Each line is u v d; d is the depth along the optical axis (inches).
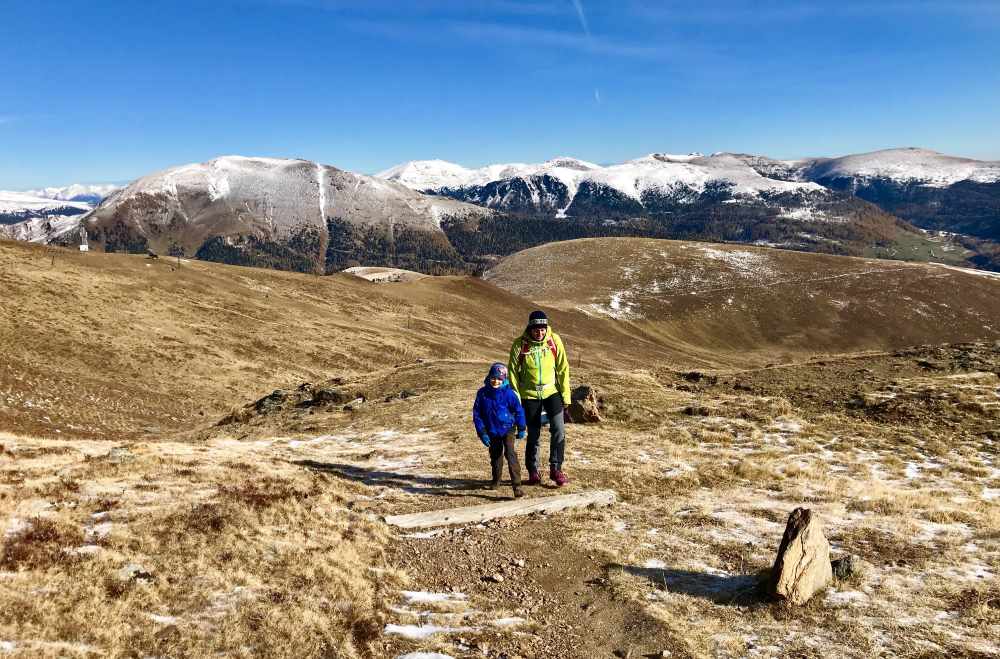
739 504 417.1
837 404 832.3
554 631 253.3
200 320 2778.1
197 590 255.6
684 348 5885.8
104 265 3115.2
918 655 223.3
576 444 603.2
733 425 705.0
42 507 322.0
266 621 237.0
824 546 285.9
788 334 6717.5
